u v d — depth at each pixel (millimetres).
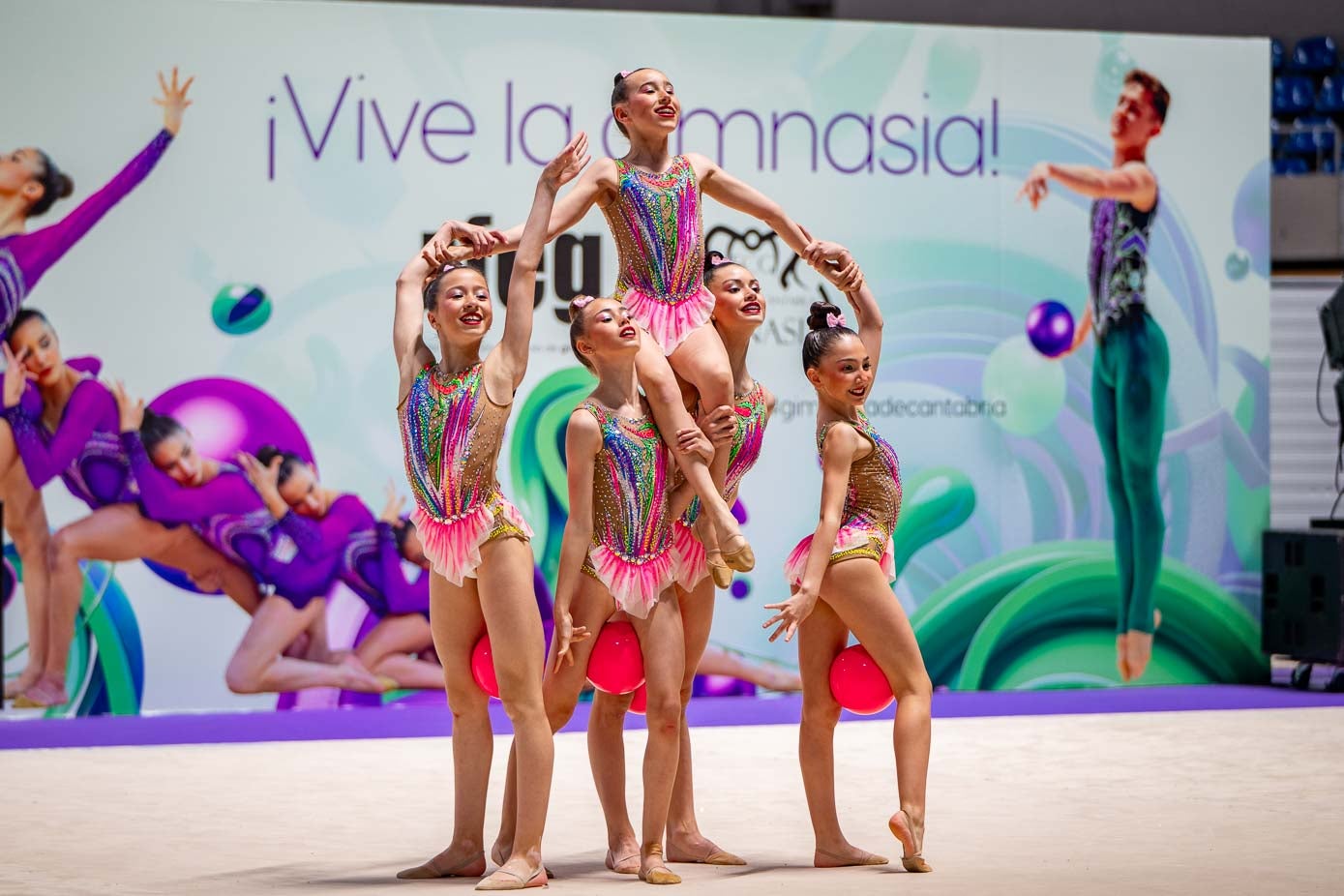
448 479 6363
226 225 11703
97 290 11531
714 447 6762
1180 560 13148
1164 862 6711
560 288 12156
